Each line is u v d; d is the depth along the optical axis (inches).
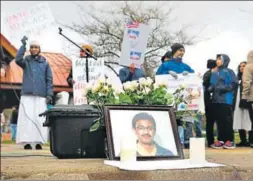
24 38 214.7
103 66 191.0
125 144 93.8
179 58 188.9
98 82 110.4
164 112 103.1
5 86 324.8
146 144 97.8
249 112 154.8
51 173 85.2
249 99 119.6
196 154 93.1
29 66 213.6
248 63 110.4
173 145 99.7
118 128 99.7
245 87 116.0
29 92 210.4
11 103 343.9
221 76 180.4
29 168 90.0
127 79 187.8
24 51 213.5
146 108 102.7
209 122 195.6
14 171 86.4
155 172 85.0
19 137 209.9
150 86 110.6
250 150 119.0
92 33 407.8
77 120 110.8
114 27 410.3
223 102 180.2
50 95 216.2
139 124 100.0
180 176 85.7
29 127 209.5
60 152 110.0
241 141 168.2
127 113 101.6
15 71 336.2
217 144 175.6
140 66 190.5
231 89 177.5
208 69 187.6
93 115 110.3
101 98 109.6
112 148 97.7
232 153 111.0
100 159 106.5
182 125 113.7
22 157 124.9
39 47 216.4
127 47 189.6
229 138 177.0
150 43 296.5
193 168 87.0
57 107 111.8
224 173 87.8
